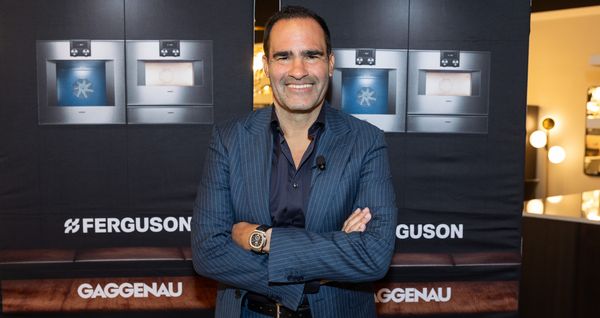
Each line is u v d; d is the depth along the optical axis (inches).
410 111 93.5
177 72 91.2
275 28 62.1
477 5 92.7
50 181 91.3
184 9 90.2
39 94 89.8
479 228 95.5
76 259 93.0
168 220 93.2
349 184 63.1
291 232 59.9
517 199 94.7
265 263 61.3
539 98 287.6
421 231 95.3
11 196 91.1
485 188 94.7
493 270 96.2
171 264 94.2
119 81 90.6
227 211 64.6
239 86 91.4
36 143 90.6
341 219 63.4
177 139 91.9
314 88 61.8
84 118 90.7
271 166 63.7
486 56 93.2
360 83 92.7
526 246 135.2
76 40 89.5
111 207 92.4
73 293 93.8
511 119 94.0
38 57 89.4
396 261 95.7
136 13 89.8
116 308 94.6
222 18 90.7
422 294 96.5
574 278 126.7
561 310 129.2
